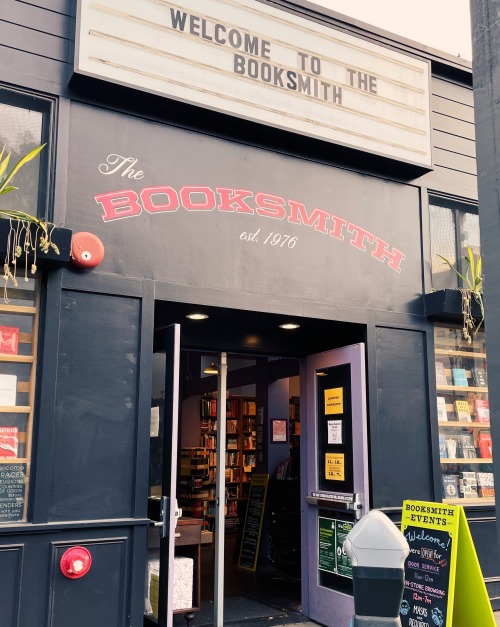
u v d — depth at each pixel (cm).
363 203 534
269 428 785
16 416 387
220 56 473
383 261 533
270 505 745
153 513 417
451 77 609
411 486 509
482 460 564
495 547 546
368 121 532
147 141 449
